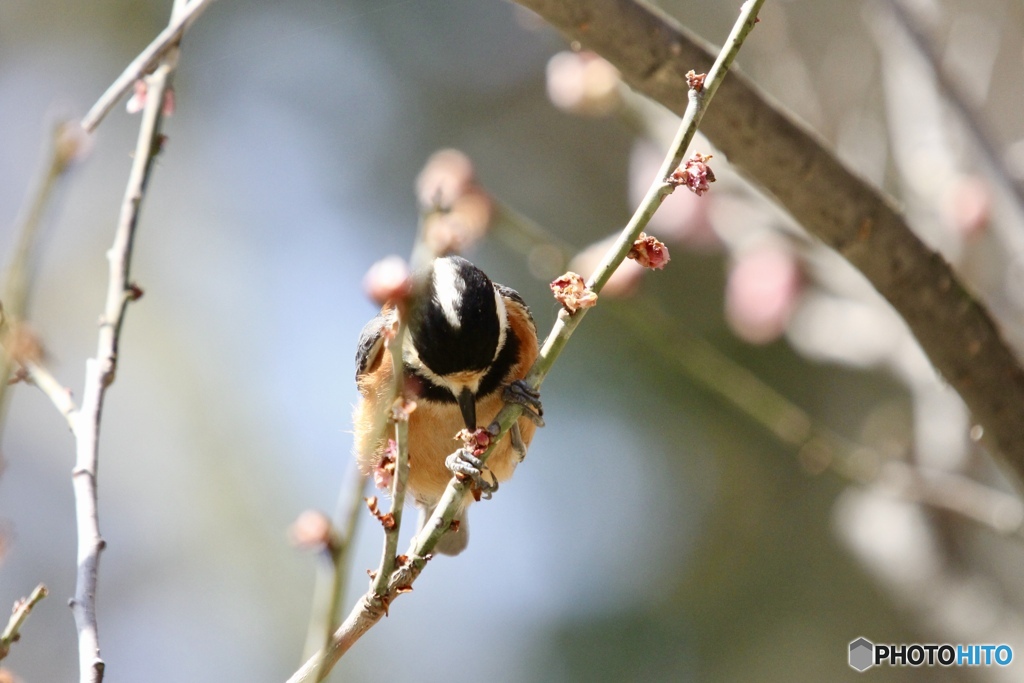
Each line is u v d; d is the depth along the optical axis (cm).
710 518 1462
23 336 480
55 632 1436
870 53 1066
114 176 1568
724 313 1422
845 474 888
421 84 1573
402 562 496
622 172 1543
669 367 1434
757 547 1443
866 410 1322
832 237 669
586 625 1439
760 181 664
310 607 1453
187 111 1557
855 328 1025
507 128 1565
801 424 889
